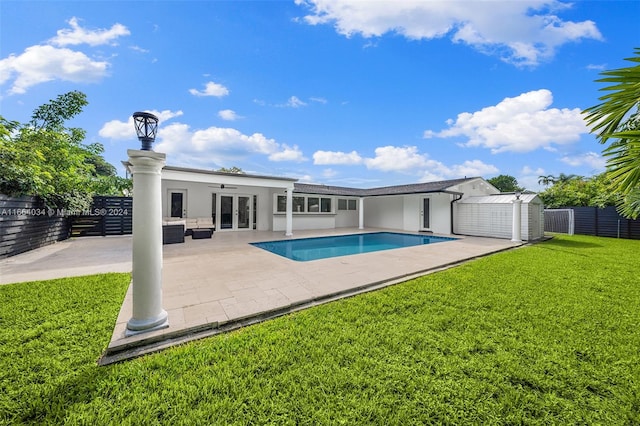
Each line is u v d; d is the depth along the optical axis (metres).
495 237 12.02
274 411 1.91
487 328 3.12
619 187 2.29
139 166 2.87
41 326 3.03
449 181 14.90
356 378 2.24
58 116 11.58
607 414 1.89
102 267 5.94
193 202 12.57
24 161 7.73
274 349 2.64
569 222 13.88
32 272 5.46
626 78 1.82
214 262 6.48
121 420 1.84
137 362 2.46
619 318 3.42
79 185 10.38
